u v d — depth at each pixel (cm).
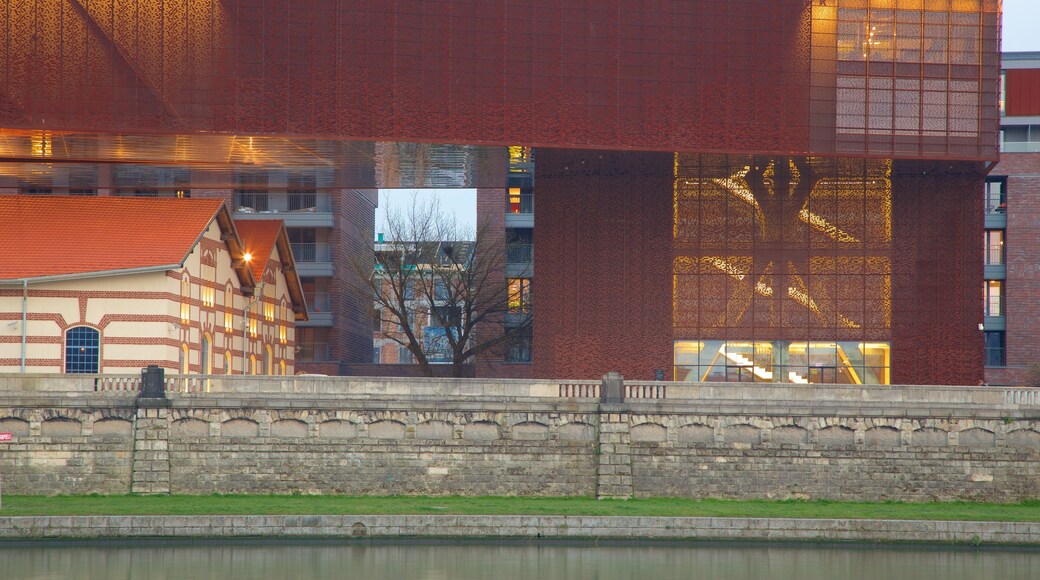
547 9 15888
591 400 11450
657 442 11425
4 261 13838
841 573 8844
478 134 15762
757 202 17488
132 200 15275
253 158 17038
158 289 13988
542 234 17562
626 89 15950
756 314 17412
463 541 9944
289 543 9788
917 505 11262
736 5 16100
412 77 15688
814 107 16112
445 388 11625
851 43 16150
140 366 13900
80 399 11119
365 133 15600
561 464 11356
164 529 9719
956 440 11494
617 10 15962
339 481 11244
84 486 11062
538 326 17512
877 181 17375
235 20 15525
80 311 13838
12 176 18700
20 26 15338
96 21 15412
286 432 11294
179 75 15450
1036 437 11531
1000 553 9744
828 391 11762
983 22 16238
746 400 11631
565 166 17562
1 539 9544
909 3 16188
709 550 9744
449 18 15750
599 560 9275
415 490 11262
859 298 17338
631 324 17438
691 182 17538
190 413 11219
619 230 17512
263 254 17900
